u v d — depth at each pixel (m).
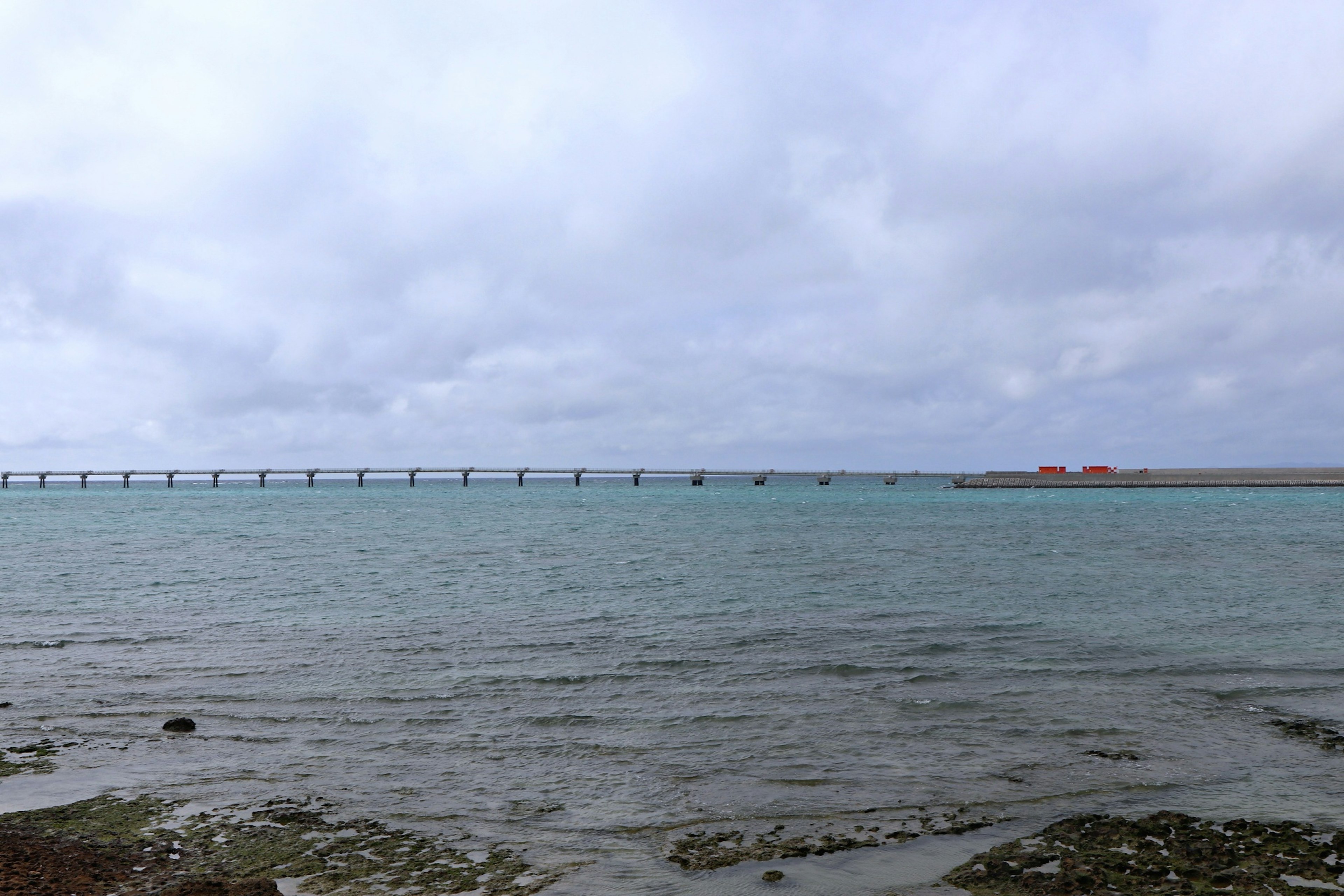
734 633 20.20
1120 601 25.31
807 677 15.62
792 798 9.69
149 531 60.81
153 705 13.95
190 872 7.84
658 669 16.34
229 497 150.00
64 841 8.52
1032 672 15.93
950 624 21.42
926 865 7.95
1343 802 9.41
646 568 35.44
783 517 77.00
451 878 7.73
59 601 26.16
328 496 150.75
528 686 15.05
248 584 30.22
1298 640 19.08
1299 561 37.06
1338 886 7.46
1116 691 14.47
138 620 22.52
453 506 105.81
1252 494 136.38
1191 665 16.50
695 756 11.18
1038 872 7.78
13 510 96.62
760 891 7.43
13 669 16.66
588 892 7.44
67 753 11.46
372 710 13.58
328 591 28.42
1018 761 10.87
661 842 8.52
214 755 11.36
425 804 9.58
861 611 23.53
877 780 10.23
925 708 13.42
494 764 10.95
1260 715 12.91
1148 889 7.46
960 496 135.00
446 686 15.13
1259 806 9.30
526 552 43.34
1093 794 9.71
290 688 14.98
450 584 30.00
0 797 9.77
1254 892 7.38
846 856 8.15
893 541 49.03
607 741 11.89
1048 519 71.62
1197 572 33.06
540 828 8.89
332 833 8.78
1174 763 10.75
